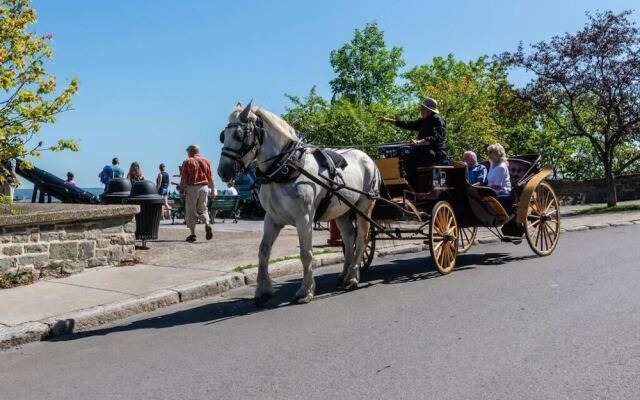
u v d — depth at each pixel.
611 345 4.80
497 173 9.89
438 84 22.66
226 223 19.19
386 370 4.48
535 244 10.02
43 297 7.50
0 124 9.23
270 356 5.03
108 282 8.34
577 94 20.59
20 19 9.31
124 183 12.55
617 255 9.42
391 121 9.76
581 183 25.47
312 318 6.29
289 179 6.93
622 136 21.34
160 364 5.04
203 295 8.01
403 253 11.43
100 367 5.08
